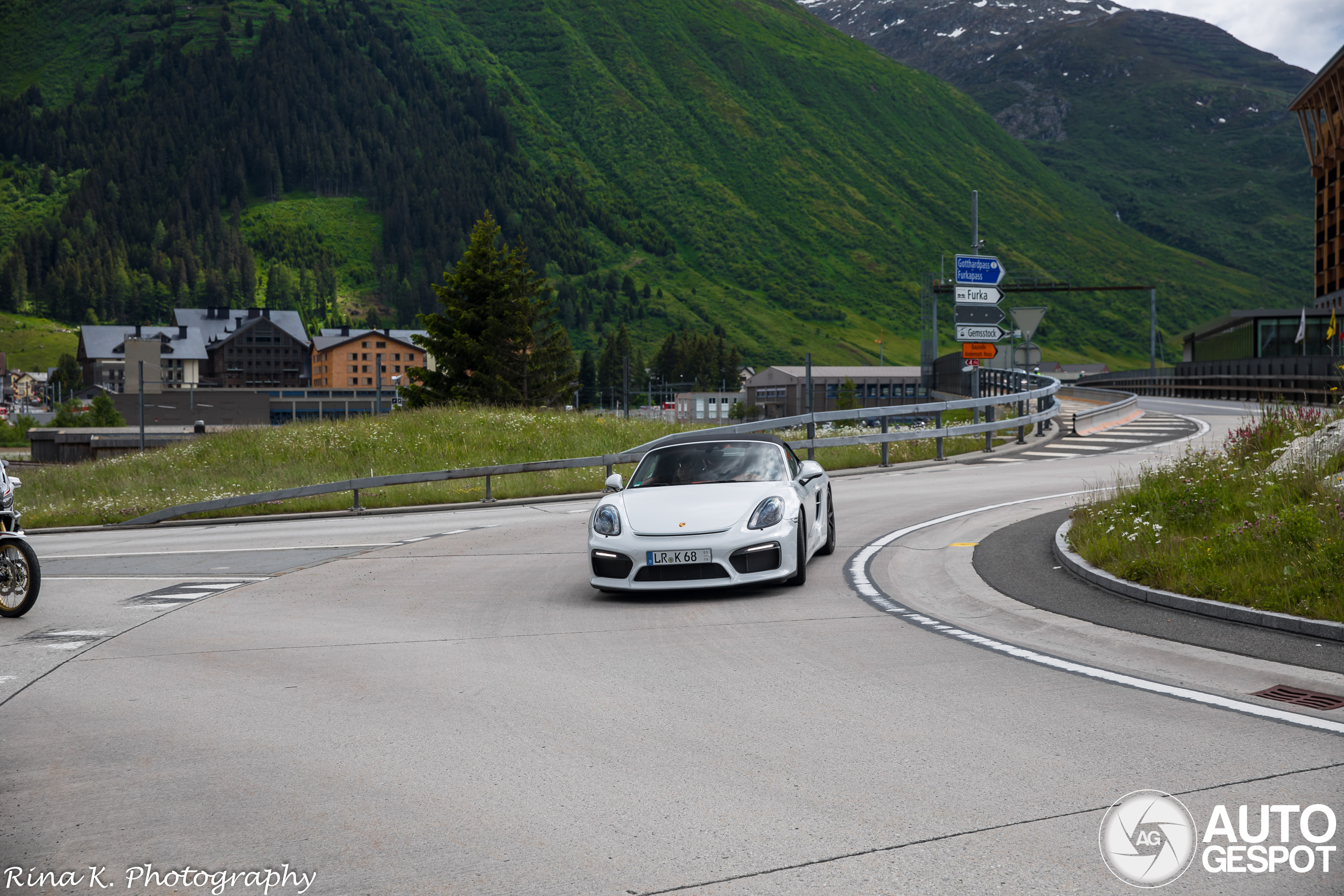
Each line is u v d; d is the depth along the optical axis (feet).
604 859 12.62
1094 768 15.33
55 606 33.73
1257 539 28.71
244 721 19.10
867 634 25.36
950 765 15.60
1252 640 22.99
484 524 54.49
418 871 12.43
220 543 52.19
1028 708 18.53
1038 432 90.74
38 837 13.78
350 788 15.30
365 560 42.91
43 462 183.83
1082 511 39.06
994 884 11.72
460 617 29.48
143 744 17.78
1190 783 14.65
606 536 31.14
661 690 20.48
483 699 20.15
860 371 504.84
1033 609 27.50
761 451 34.94
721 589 32.60
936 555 36.99
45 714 19.94
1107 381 259.60
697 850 12.80
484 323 185.78
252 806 14.67
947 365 223.51
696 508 31.40
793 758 16.11
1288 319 176.55
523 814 14.11
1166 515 34.65
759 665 22.43
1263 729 17.03
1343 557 25.93
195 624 29.76
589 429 93.35
